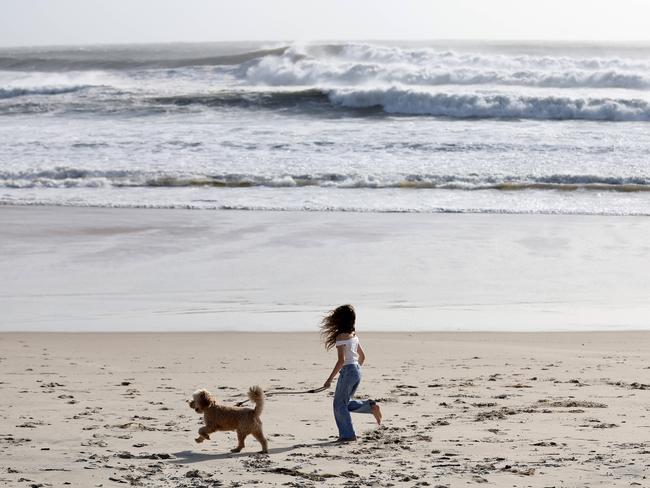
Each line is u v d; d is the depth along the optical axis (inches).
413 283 658.8
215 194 1010.7
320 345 491.5
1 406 350.9
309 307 590.6
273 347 486.6
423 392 386.3
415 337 515.2
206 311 577.3
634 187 1032.2
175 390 386.9
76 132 1353.3
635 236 815.1
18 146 1243.8
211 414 288.5
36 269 691.4
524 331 530.9
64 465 262.7
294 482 245.8
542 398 373.4
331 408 360.8
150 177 1080.8
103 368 434.0
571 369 435.8
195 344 492.4
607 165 1123.9
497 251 757.3
